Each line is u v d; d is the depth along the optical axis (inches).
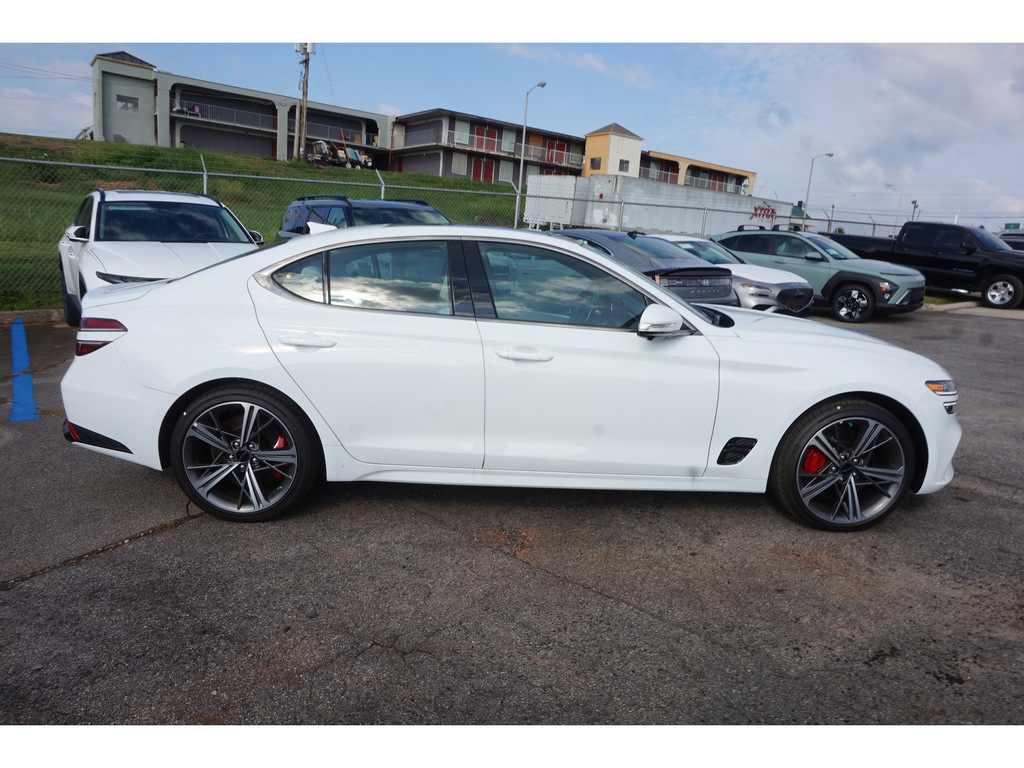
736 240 529.7
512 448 133.1
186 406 134.1
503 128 2301.9
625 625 105.5
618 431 133.0
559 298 133.3
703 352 132.2
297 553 126.0
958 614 110.2
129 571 118.3
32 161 397.1
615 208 929.5
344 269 134.0
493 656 97.3
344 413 131.9
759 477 136.6
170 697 87.7
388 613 107.4
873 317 513.0
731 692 90.5
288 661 95.2
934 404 135.9
